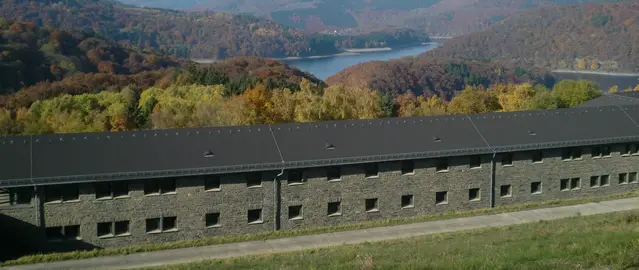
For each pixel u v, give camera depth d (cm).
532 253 2792
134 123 9194
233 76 16062
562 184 5472
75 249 4122
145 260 3891
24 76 15750
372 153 4781
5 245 3988
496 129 5384
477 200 5141
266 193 4525
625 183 5678
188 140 4581
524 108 9556
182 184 4322
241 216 4478
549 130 5500
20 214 4003
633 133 5653
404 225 4641
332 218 4716
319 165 4581
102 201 4156
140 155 4341
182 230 4347
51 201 4075
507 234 3878
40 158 4131
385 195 4844
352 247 3884
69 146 4291
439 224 4638
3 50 16425
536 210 5009
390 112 9731
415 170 4916
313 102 8012
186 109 8812
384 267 2775
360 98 8750
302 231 4478
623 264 2505
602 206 5084
